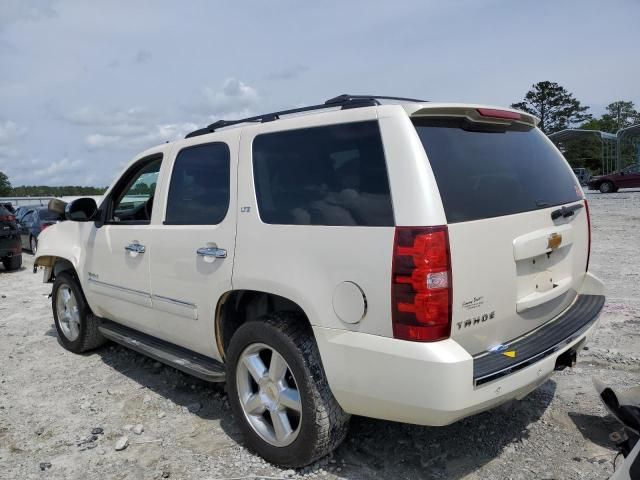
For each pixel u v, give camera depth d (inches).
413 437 136.9
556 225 130.1
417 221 98.5
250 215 129.1
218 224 138.1
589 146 2765.7
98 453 138.6
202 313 144.0
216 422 152.6
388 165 104.2
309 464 125.3
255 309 143.0
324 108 127.6
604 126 3447.3
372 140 108.0
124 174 184.7
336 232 109.5
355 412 112.9
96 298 196.4
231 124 150.6
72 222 212.4
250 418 132.1
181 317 153.1
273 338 120.9
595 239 466.0
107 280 185.9
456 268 100.1
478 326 106.0
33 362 211.9
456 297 100.0
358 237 105.5
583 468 120.6
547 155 142.3
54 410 165.8
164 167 162.6
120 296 179.5
